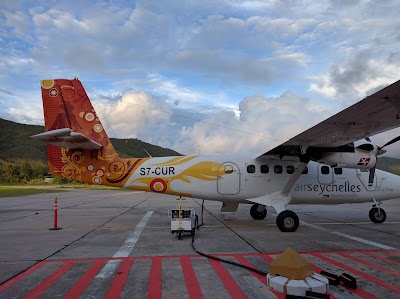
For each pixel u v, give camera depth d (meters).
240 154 12.77
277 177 12.44
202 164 12.43
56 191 47.81
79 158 12.45
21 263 6.92
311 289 4.90
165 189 12.35
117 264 6.80
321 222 13.55
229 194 12.33
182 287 5.34
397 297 4.90
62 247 8.59
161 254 7.72
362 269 6.41
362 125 9.17
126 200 28.75
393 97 7.14
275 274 5.46
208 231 11.19
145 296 4.95
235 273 6.13
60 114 12.59
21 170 89.81
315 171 12.73
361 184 12.97
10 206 22.47
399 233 10.77
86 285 5.48
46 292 5.15
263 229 11.64
